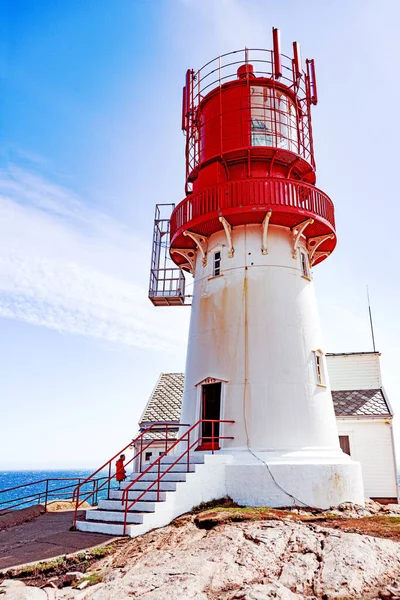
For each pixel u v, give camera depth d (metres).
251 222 16.80
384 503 19.44
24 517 14.09
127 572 7.80
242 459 13.92
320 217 16.50
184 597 6.50
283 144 17.56
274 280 16.27
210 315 16.72
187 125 19.09
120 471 17.86
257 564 7.93
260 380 15.09
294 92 18.31
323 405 15.73
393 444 20.14
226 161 17.41
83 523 11.33
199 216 16.56
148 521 10.81
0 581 7.87
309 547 8.67
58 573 8.20
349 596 7.00
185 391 16.91
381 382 22.72
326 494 13.63
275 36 18.30
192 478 12.44
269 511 11.86
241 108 17.44
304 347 15.95
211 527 10.62
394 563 8.07
